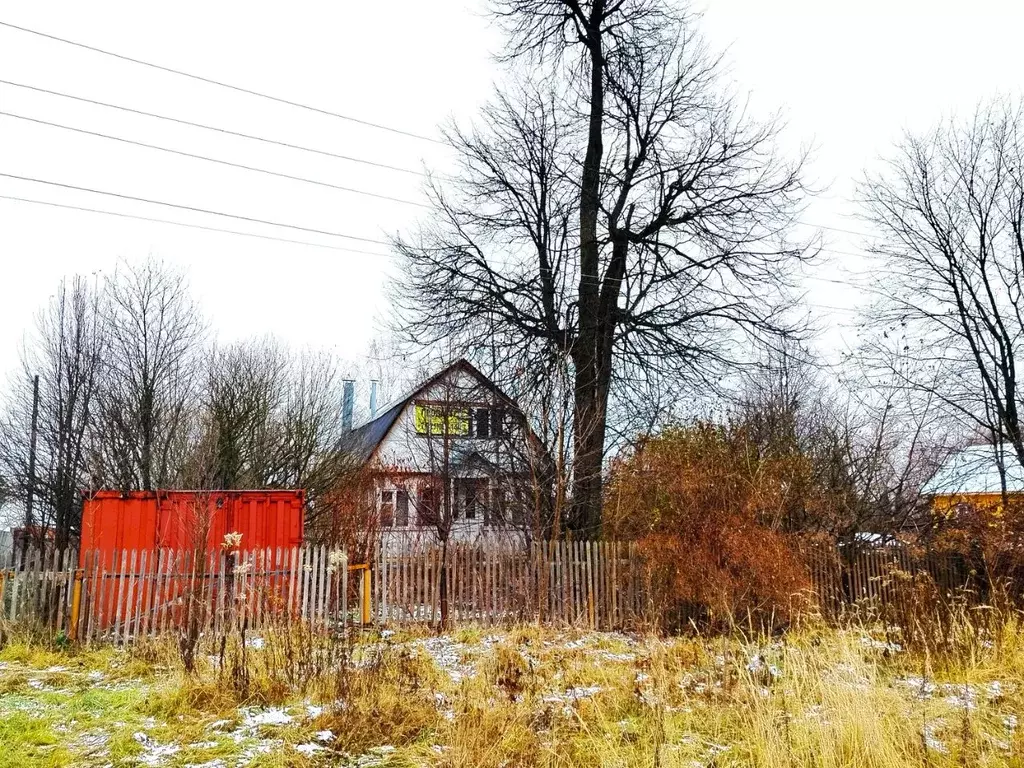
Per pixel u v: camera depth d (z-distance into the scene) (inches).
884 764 204.7
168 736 242.5
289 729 245.8
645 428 683.4
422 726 251.9
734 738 240.4
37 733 243.9
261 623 442.9
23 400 1066.1
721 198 718.5
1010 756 217.6
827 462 704.4
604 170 743.1
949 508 689.6
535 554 529.7
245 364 1039.0
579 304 711.1
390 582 503.5
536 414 664.4
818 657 290.7
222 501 538.0
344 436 1123.3
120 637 419.2
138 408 989.2
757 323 700.7
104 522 523.2
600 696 279.0
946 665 335.9
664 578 501.0
